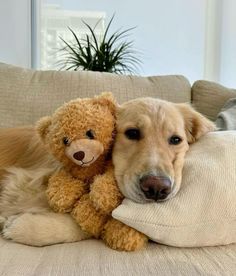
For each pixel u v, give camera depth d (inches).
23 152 54.9
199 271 30.3
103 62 103.6
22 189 46.0
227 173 37.0
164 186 35.7
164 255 33.6
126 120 42.8
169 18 121.1
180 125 44.4
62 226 36.7
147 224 34.1
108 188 37.1
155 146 40.9
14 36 114.0
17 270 30.0
